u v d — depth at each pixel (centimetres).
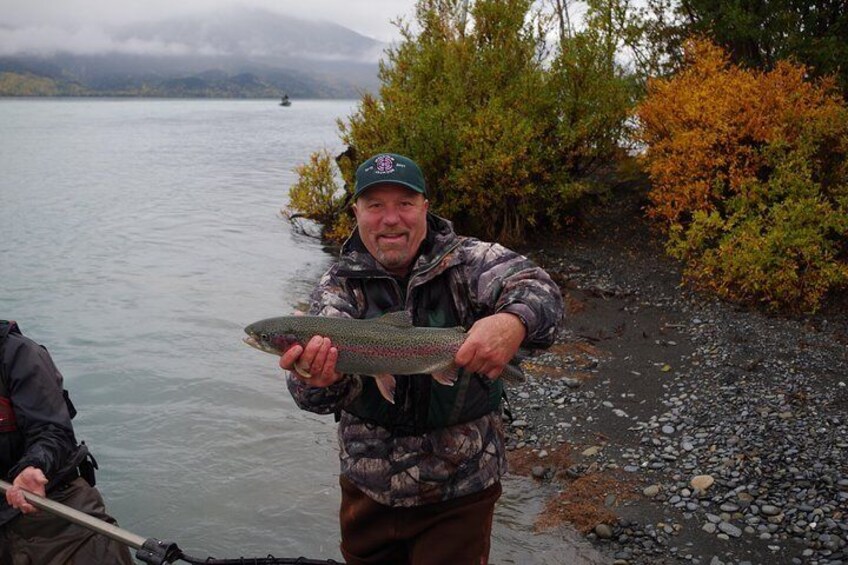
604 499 571
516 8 1391
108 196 2298
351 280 327
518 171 1253
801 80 1109
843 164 1016
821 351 814
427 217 330
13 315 1088
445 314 318
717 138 1075
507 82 1384
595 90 1312
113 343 973
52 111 14100
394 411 316
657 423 688
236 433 713
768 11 1246
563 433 684
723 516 534
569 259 1231
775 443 620
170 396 803
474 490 320
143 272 1333
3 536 408
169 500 598
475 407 318
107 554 418
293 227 1723
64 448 404
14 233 1683
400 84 1474
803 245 912
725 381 756
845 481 553
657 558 498
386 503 321
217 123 8519
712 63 1152
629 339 900
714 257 1004
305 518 573
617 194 1484
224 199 2231
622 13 1353
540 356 859
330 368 285
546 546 520
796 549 490
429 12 1459
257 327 295
